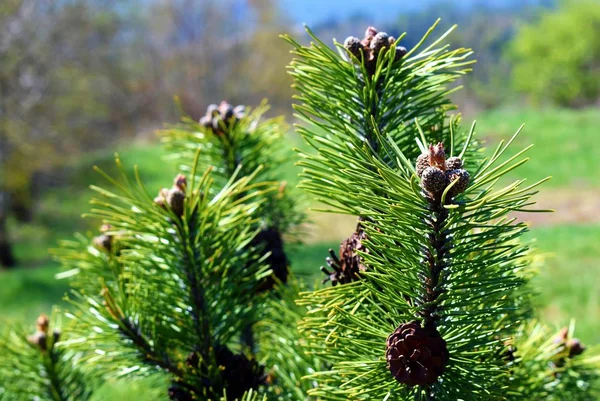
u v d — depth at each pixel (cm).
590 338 319
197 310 78
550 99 2091
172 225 76
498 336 74
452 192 59
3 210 800
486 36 2797
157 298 78
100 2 985
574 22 1952
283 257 86
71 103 917
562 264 468
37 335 89
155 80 1688
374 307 68
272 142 95
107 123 1498
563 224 670
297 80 70
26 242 890
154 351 78
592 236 567
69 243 91
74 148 984
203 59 1739
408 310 64
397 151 62
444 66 69
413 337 62
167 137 94
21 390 89
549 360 83
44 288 538
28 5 802
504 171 59
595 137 1034
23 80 791
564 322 294
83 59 977
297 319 82
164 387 86
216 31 1739
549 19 2052
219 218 77
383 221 63
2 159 763
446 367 64
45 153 823
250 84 1773
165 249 76
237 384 77
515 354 80
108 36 1141
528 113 1189
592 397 85
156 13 1662
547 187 838
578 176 874
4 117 751
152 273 79
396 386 64
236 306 81
